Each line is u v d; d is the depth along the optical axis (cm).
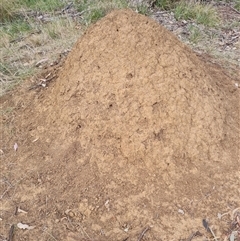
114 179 126
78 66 142
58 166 133
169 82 131
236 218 118
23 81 170
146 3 238
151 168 127
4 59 190
